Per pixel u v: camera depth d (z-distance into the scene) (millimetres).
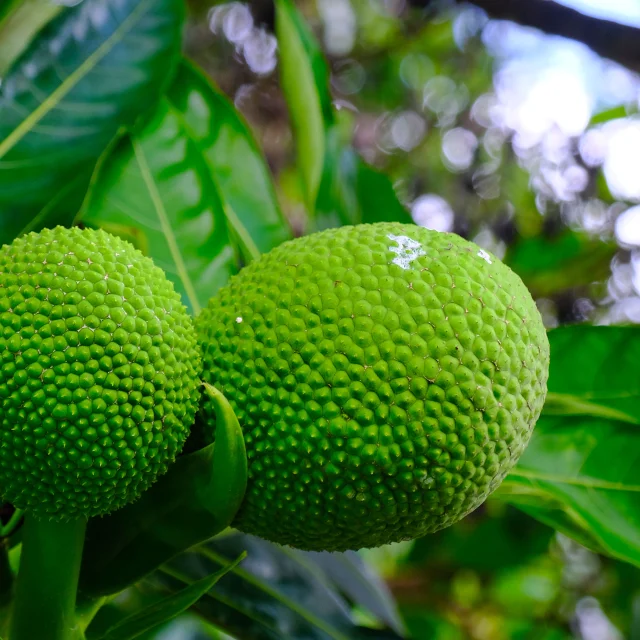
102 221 621
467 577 1340
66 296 463
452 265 494
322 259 496
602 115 1271
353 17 1644
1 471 476
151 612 494
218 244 638
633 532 625
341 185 749
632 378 627
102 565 523
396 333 478
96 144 625
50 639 507
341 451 481
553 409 638
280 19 694
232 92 1447
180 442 496
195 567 660
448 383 477
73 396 458
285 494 499
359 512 498
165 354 479
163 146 642
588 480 633
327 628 673
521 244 1048
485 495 516
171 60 644
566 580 1426
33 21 696
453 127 1736
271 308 493
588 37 825
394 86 1797
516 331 494
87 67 631
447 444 480
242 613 659
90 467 469
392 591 1229
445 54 1718
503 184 1540
